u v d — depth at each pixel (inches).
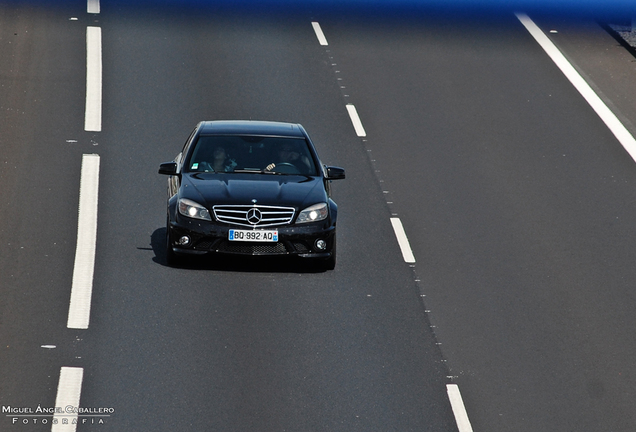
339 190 2075.5
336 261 1739.7
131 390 1268.5
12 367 1304.1
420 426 1230.3
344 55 2844.5
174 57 2743.6
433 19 3206.2
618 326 1565.0
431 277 1701.5
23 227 1790.1
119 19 2994.6
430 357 1418.6
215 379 1311.5
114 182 2037.4
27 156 2124.8
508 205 2057.1
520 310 1596.9
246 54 2805.1
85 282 1588.3
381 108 2539.4
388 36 3014.3
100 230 1808.6
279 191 1676.9
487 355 1437.0
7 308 1477.6
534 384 1360.7
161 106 2450.8
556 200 2100.1
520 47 3009.4
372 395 1299.2
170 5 3164.4
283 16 3137.3
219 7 3179.1
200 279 1627.7
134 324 1454.2
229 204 1638.8
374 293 1619.1
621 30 3191.4
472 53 2925.7
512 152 2345.0
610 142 2443.4
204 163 1754.4
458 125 2475.4
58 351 1357.0
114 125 2326.5
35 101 2411.4
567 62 2913.4
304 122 2425.0
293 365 1365.7
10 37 2773.1
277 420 1219.9
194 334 1435.8
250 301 1556.3
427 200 2057.1
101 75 2588.6
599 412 1299.2
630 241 1919.3
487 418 1262.3
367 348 1432.1
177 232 1643.7
